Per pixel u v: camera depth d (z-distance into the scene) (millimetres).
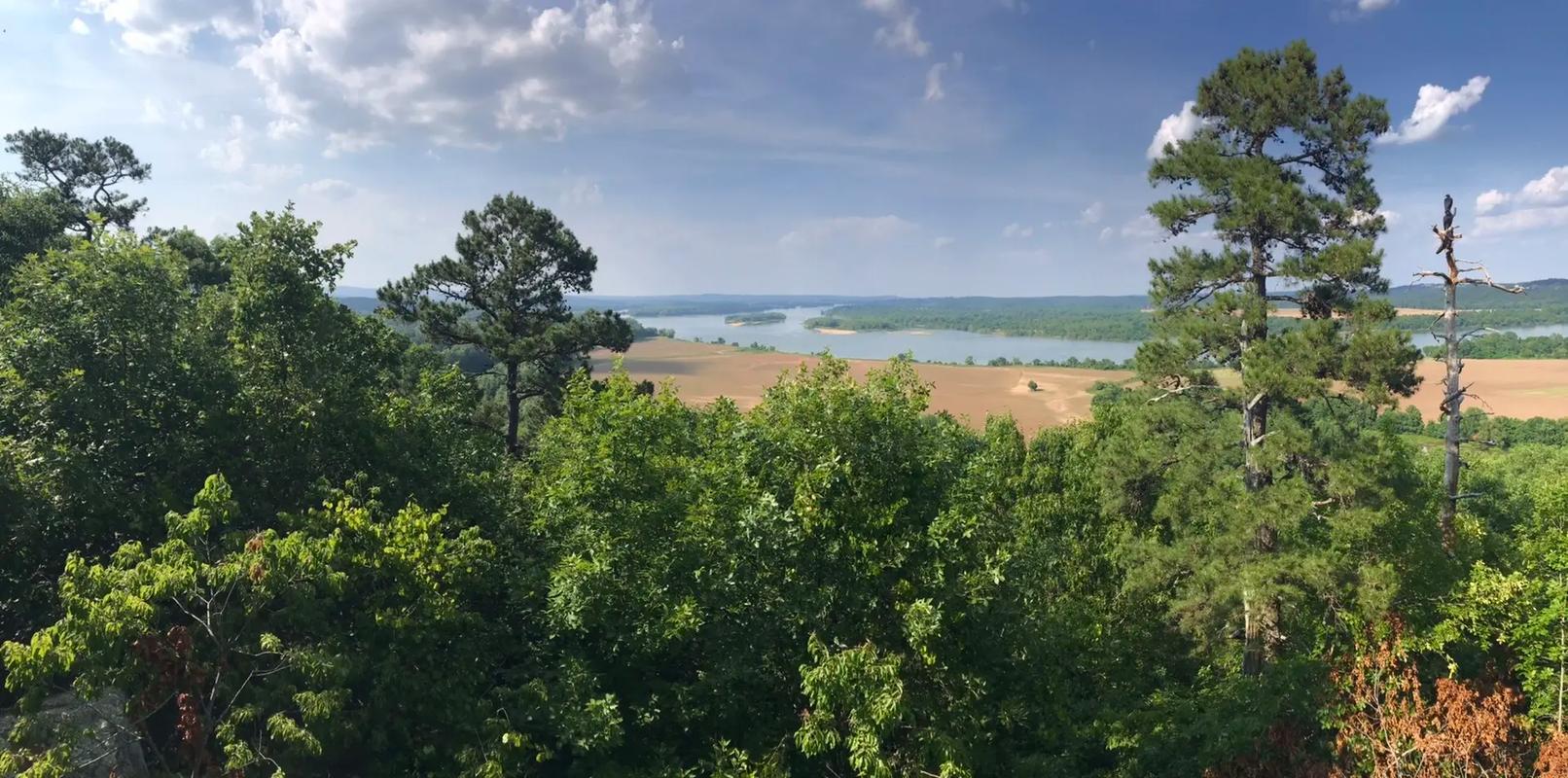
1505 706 12805
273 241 16250
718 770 11758
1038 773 15562
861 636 12969
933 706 13062
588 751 12125
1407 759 12852
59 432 13117
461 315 34281
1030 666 15617
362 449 16172
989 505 16172
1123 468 22328
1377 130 20250
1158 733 17016
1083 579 23625
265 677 11086
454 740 11992
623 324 35344
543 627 13953
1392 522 18938
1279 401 20094
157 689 9828
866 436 13688
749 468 14047
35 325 13555
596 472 13383
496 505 17156
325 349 16391
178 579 9617
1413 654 16703
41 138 34250
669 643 13133
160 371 14273
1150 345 22656
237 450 15312
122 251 14352
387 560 12180
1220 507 20156
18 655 8523
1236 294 20844
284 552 10484
